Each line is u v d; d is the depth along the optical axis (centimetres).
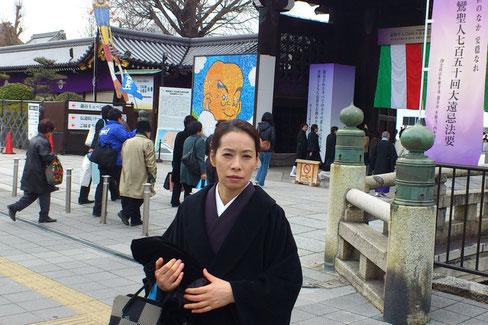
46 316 482
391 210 483
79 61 2489
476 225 801
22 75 3191
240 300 218
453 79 663
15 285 564
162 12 3569
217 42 2639
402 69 1970
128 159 870
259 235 228
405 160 475
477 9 648
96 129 1061
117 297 244
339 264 644
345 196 652
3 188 1234
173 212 1023
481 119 646
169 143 1909
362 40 2094
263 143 1399
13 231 822
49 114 2039
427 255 476
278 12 1944
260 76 1838
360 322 485
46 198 886
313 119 2034
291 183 1559
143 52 2511
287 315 227
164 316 228
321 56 2127
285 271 228
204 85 1975
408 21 2061
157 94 2073
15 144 2228
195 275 227
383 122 2194
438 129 673
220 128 239
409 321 475
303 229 898
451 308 526
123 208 905
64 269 632
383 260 520
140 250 231
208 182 1075
